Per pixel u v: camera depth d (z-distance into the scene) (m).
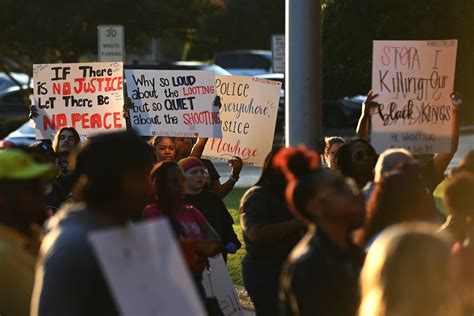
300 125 12.49
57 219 6.17
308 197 6.52
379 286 5.45
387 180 7.05
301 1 12.42
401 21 23.89
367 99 12.04
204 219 9.98
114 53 24.39
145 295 5.23
